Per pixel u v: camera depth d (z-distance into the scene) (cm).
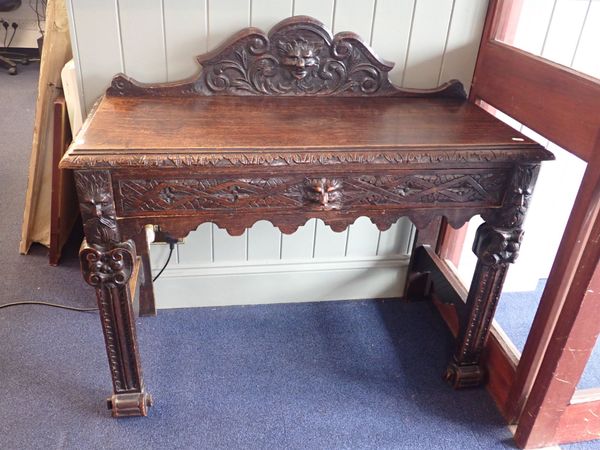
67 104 177
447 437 137
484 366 154
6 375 147
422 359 162
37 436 130
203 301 177
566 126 113
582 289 110
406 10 141
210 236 165
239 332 168
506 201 120
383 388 151
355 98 143
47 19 172
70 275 193
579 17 126
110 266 113
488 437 138
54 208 189
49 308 175
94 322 170
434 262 169
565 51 129
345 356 161
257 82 137
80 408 139
